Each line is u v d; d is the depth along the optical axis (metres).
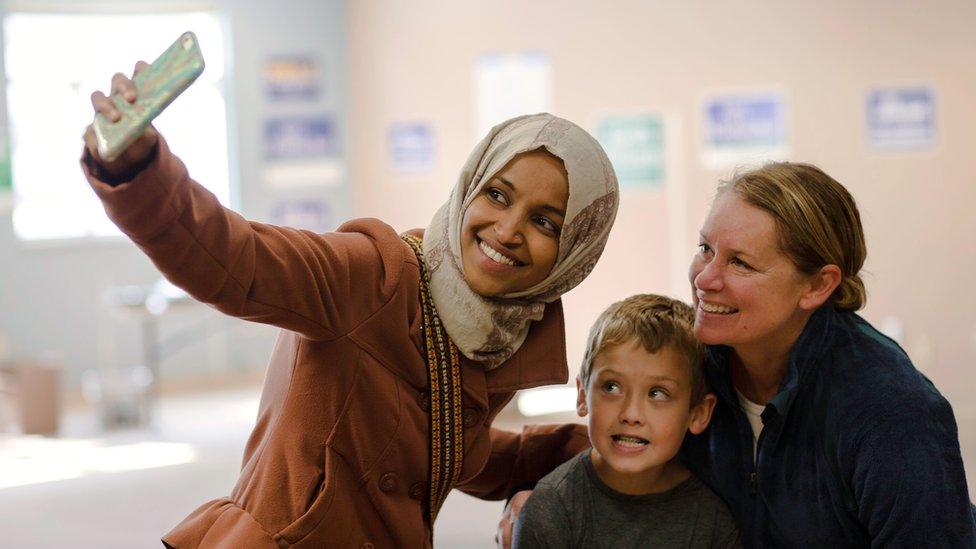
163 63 1.26
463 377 1.77
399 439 1.73
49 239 9.20
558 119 1.71
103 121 1.28
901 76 8.41
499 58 9.12
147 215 1.33
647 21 8.78
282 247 1.53
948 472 1.62
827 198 1.72
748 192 1.72
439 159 9.37
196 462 6.57
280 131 9.64
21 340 9.11
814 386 1.74
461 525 4.95
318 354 1.68
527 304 1.77
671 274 8.85
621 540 1.90
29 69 9.19
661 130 8.80
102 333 9.34
